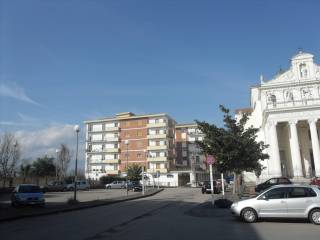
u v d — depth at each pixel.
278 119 51.09
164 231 13.27
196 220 16.89
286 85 54.88
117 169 100.62
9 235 12.79
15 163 56.03
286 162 55.16
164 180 88.69
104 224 15.70
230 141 26.38
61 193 50.94
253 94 68.31
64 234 12.86
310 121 49.88
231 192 43.81
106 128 104.50
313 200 15.22
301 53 55.28
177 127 109.69
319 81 53.41
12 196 26.88
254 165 26.97
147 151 98.06
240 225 14.86
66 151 80.81
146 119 100.44
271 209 15.55
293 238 11.51
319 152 48.84
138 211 22.12
